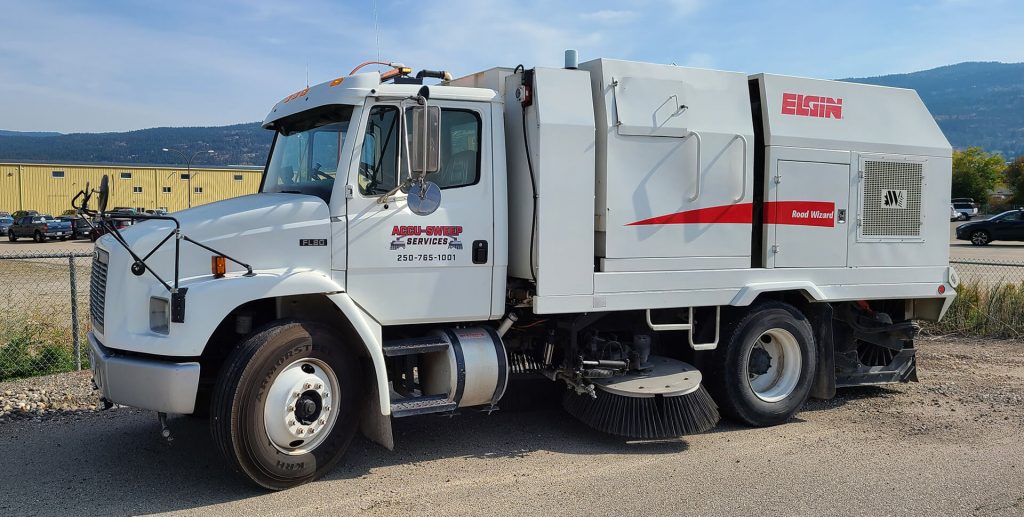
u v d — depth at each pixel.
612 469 5.19
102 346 4.88
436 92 5.22
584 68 5.83
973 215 58.62
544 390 6.59
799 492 4.71
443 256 5.25
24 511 4.34
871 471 5.13
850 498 4.61
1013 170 67.00
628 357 5.98
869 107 6.99
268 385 4.55
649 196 5.82
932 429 6.24
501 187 5.46
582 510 4.39
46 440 5.72
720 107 6.17
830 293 6.73
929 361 9.16
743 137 6.21
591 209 5.58
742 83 6.32
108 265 4.72
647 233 5.82
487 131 5.42
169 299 4.50
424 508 4.42
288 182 5.59
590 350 5.93
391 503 4.50
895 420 6.57
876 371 7.46
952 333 10.91
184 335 4.42
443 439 5.92
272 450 4.58
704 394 5.93
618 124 5.68
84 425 6.12
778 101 6.46
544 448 5.71
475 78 6.00
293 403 4.64
